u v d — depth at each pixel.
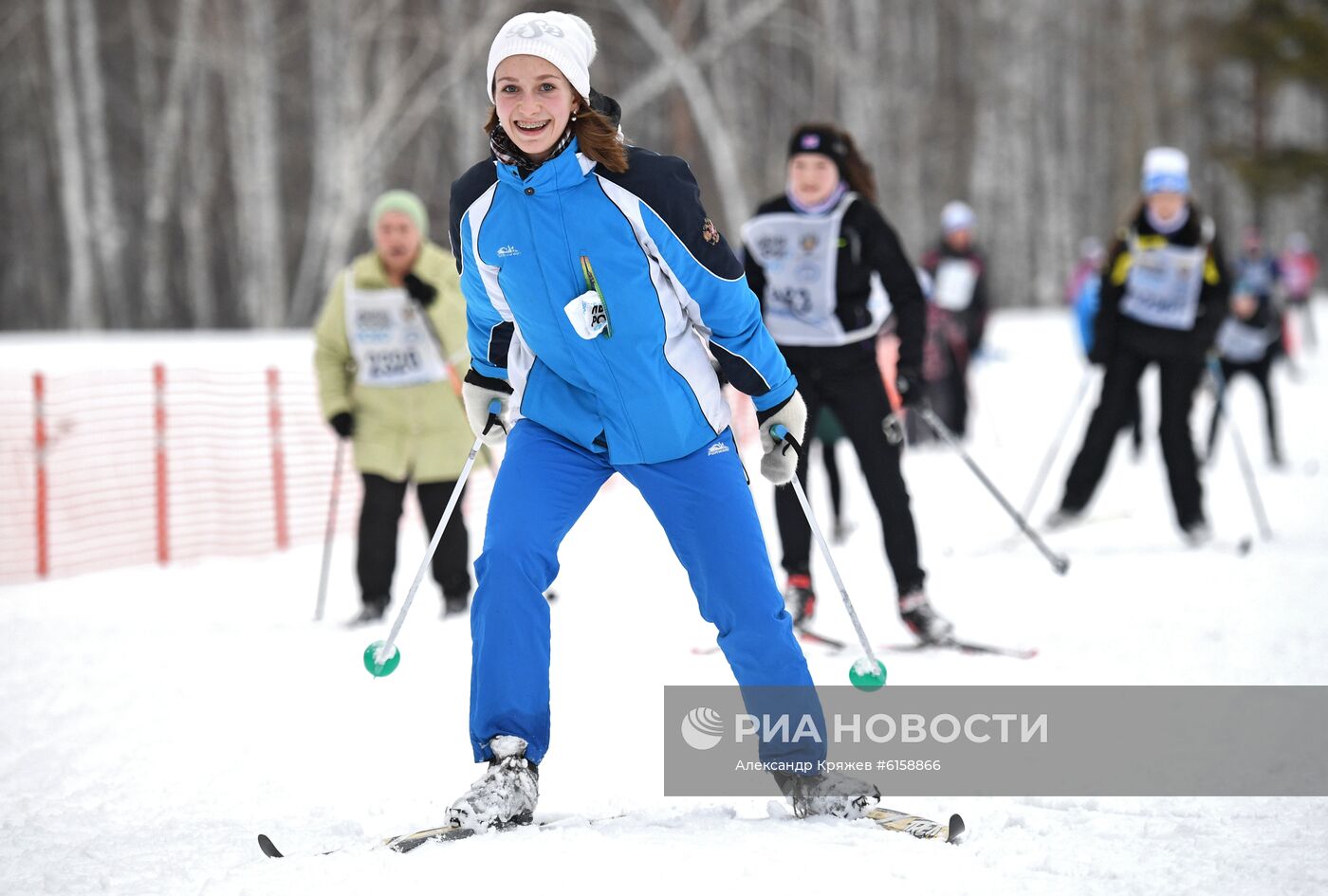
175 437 34.22
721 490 10.74
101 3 109.81
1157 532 27.22
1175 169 24.94
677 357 10.56
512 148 10.09
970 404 47.44
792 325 18.00
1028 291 139.62
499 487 10.84
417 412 21.53
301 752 14.20
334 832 11.16
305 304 102.00
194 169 107.56
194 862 10.44
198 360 45.09
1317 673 15.85
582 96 10.05
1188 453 25.33
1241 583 21.27
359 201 96.19
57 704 16.92
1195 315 25.09
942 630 17.61
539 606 10.66
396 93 99.69
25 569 26.80
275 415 30.33
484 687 10.66
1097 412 26.06
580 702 15.63
